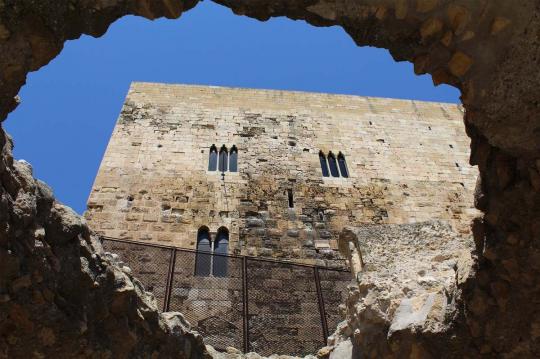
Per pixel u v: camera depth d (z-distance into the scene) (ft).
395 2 19.01
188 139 76.33
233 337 47.03
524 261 21.49
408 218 71.67
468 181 78.13
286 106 85.97
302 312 50.31
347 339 30.14
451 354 23.57
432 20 19.26
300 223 68.18
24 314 20.47
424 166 79.41
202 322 48.14
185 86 86.43
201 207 67.41
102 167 69.51
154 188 68.33
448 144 83.92
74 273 21.88
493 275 22.43
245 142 77.77
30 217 20.33
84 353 22.00
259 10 20.29
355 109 88.02
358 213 71.15
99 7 18.75
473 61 19.86
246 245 63.98
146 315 24.85
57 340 21.31
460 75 20.42
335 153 79.25
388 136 83.61
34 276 20.27
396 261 29.40
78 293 21.91
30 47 17.72
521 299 22.07
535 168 20.49
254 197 70.13
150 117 78.95
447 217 72.79
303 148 78.74
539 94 19.38
